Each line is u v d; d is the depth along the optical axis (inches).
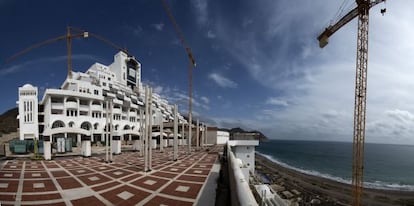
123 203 311.4
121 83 3046.3
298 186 1654.8
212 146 1668.3
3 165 679.1
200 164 672.4
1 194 356.2
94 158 857.5
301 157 4306.1
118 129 2240.4
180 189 378.6
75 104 1951.3
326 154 5103.3
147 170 558.6
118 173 527.5
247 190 165.0
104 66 2945.4
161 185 407.5
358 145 1539.1
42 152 1108.5
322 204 1307.8
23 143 1155.3
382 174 2652.6
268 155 4434.1
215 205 298.8
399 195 1505.9
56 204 309.9
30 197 341.1
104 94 2277.3
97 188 390.0
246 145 1160.8
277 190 1502.2
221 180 442.9
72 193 360.8
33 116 1863.9
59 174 520.1
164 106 3855.8
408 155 6067.9
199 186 398.3
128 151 1165.1
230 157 400.2
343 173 2549.2
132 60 3634.4
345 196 1450.5
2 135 1956.2
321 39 1990.7
